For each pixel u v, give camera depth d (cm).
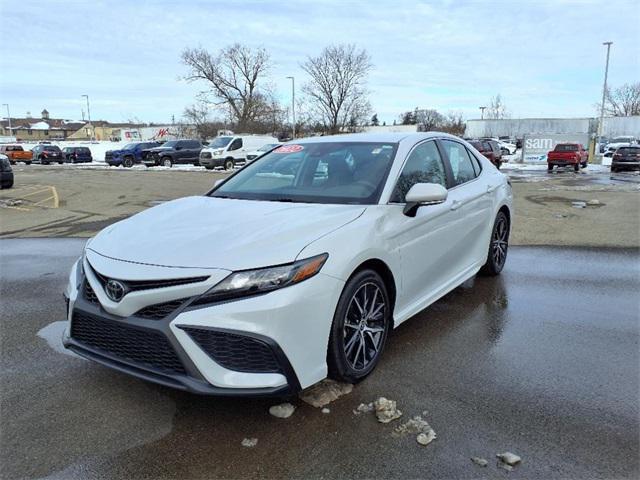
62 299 520
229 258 274
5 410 308
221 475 248
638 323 441
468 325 437
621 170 2759
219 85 6394
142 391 329
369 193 367
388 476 246
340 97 6381
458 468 251
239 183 432
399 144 416
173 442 274
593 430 281
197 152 3547
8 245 805
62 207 1313
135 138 7688
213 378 266
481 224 510
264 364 271
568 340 405
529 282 563
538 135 3753
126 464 257
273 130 6438
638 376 345
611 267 626
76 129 12875
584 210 1147
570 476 245
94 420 296
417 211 381
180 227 322
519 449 265
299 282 276
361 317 325
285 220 319
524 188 1756
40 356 383
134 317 277
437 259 419
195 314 265
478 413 298
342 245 303
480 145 2848
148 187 1841
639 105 7750
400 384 333
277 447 268
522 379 340
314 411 301
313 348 285
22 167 3644
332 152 427
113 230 343
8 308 493
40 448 271
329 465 254
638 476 245
